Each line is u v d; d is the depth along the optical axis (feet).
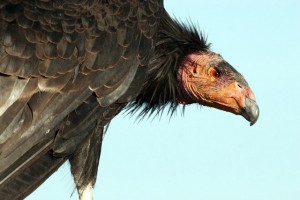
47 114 40.98
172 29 48.42
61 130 41.83
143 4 44.32
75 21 41.98
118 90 43.09
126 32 43.42
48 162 41.83
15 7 41.11
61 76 41.39
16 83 40.37
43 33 41.19
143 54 44.09
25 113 40.47
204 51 49.80
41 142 41.19
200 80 49.39
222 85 49.39
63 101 41.42
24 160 40.81
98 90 42.50
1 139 39.93
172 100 49.67
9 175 40.47
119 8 43.37
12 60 40.37
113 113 44.39
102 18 42.80
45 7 41.63
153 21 44.60
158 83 48.60
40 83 40.91
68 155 42.57
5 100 40.06
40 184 41.60
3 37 40.47
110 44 42.86
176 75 49.24
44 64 40.98
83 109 42.29
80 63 41.93
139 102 49.39
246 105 49.16
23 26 40.91
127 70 43.37
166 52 48.24
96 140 44.65
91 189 45.24
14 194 40.83
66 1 42.14
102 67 42.55
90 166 44.91
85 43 42.14
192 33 49.37
